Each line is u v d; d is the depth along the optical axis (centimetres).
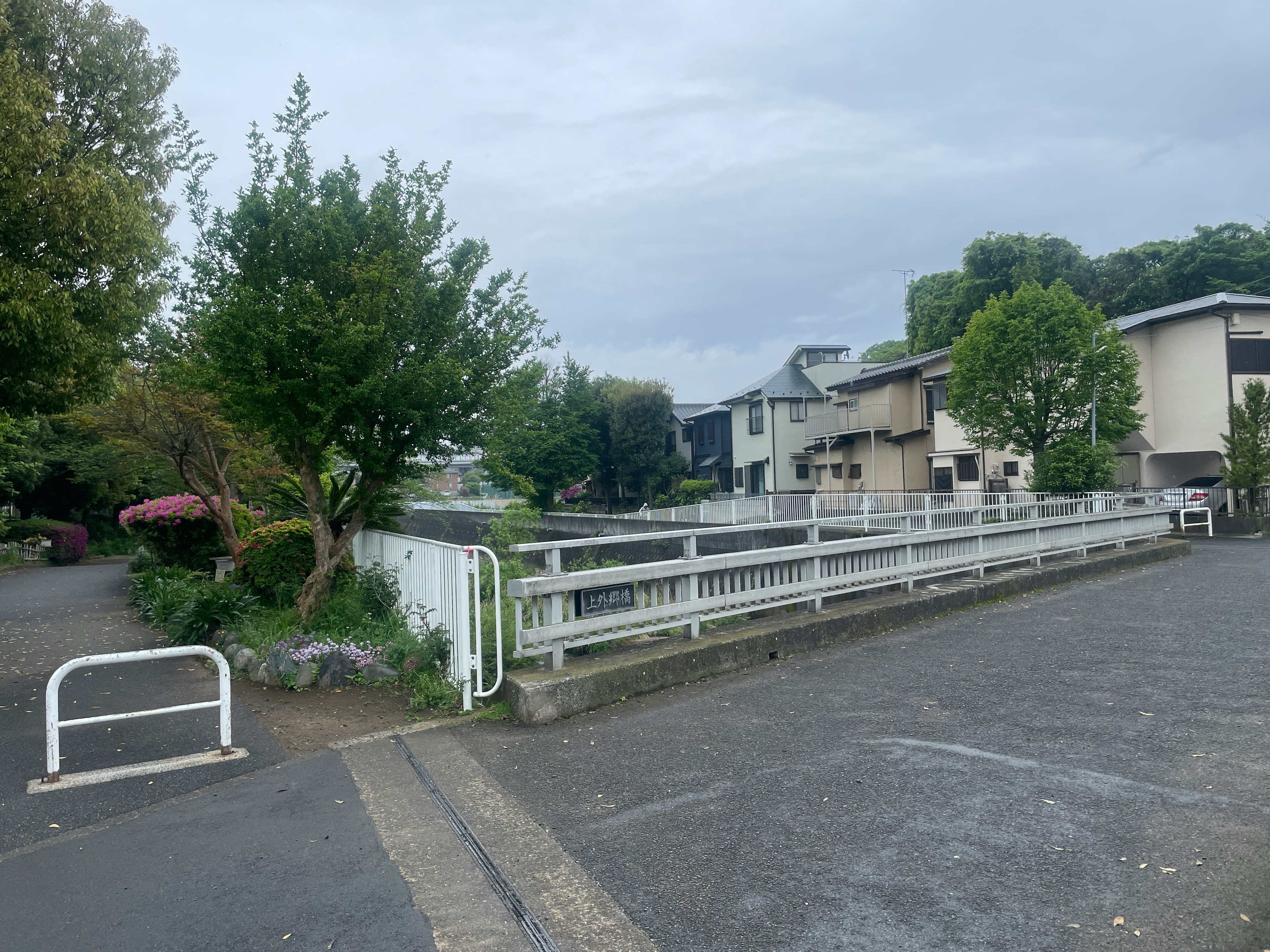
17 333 701
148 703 662
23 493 2752
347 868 361
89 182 766
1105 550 1379
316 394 809
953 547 1020
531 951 291
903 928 294
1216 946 274
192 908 326
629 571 668
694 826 389
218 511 1286
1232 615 852
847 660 727
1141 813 380
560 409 4216
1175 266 3531
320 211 811
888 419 3206
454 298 851
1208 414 2261
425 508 2211
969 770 445
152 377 1143
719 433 4653
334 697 669
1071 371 1933
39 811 434
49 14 861
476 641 609
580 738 537
